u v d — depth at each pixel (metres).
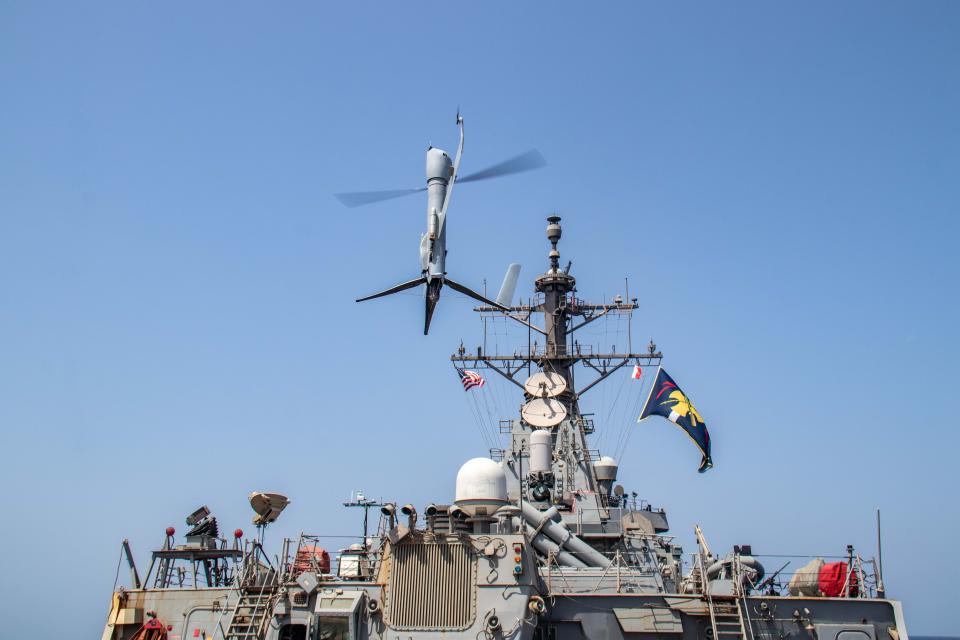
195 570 25.75
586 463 31.50
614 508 29.00
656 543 28.09
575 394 35.53
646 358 36.22
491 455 32.00
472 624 20.69
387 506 21.58
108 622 24.45
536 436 29.69
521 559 21.08
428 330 27.95
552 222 37.84
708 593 22.05
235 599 24.12
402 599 21.20
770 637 21.77
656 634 21.92
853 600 22.11
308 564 24.25
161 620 24.38
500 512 22.41
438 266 27.47
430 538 21.56
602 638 21.97
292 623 21.62
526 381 32.56
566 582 23.72
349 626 20.88
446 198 28.39
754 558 24.69
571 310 36.97
